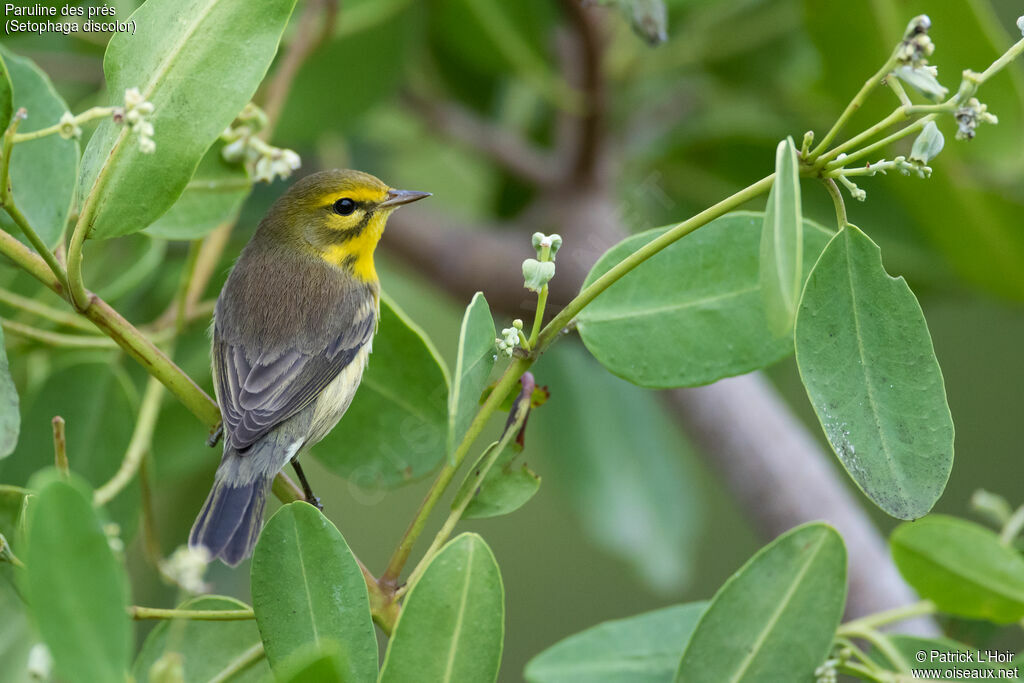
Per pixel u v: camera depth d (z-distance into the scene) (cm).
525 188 1279
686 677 686
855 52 1062
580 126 1180
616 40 1195
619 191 1252
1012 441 1534
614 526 1230
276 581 621
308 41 1030
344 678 519
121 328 681
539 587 1546
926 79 568
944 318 1589
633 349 706
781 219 520
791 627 688
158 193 656
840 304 615
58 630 486
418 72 1249
